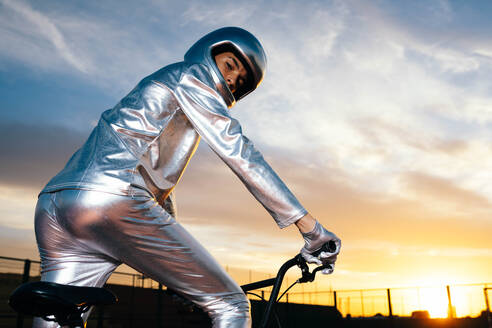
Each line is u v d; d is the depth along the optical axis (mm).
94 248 1324
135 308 12891
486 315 12133
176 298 1510
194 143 1500
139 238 1294
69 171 1327
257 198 1363
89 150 1357
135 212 1272
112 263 1411
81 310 1114
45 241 1344
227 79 1646
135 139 1347
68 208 1257
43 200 1337
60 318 1102
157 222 1310
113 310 12203
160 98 1396
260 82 1740
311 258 1425
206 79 1452
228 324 1381
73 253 1342
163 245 1317
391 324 14930
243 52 1596
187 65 1478
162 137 1400
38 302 1070
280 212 1341
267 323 1520
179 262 1342
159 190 1427
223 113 1385
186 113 1391
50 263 1352
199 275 1369
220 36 1586
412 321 14344
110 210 1243
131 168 1300
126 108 1391
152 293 13656
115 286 12648
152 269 1354
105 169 1279
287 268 1563
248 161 1333
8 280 9734
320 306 16953
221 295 1403
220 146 1350
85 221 1252
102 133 1370
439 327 13172
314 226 1363
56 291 1070
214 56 1651
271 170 1363
